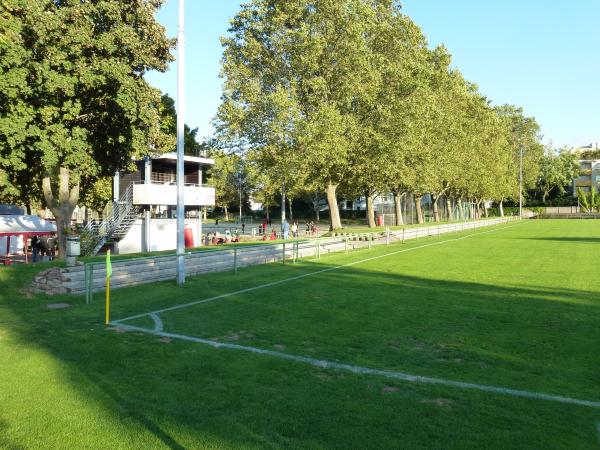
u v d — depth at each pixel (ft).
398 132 97.45
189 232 118.01
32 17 55.36
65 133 65.10
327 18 87.97
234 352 25.49
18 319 32.27
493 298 40.86
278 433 16.42
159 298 39.99
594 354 25.43
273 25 86.79
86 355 24.72
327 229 193.57
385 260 70.85
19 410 18.25
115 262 44.50
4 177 61.82
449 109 138.82
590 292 43.73
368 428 16.78
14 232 93.20
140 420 17.43
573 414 17.97
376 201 231.71
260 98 83.71
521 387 20.71
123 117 73.26
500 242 104.27
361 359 24.48
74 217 189.06
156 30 73.72
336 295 42.09
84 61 64.64
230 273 55.52
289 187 135.44
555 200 355.56
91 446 15.62
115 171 88.58
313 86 83.92
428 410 18.25
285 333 29.43
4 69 54.39
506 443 15.74
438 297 41.29
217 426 16.94
